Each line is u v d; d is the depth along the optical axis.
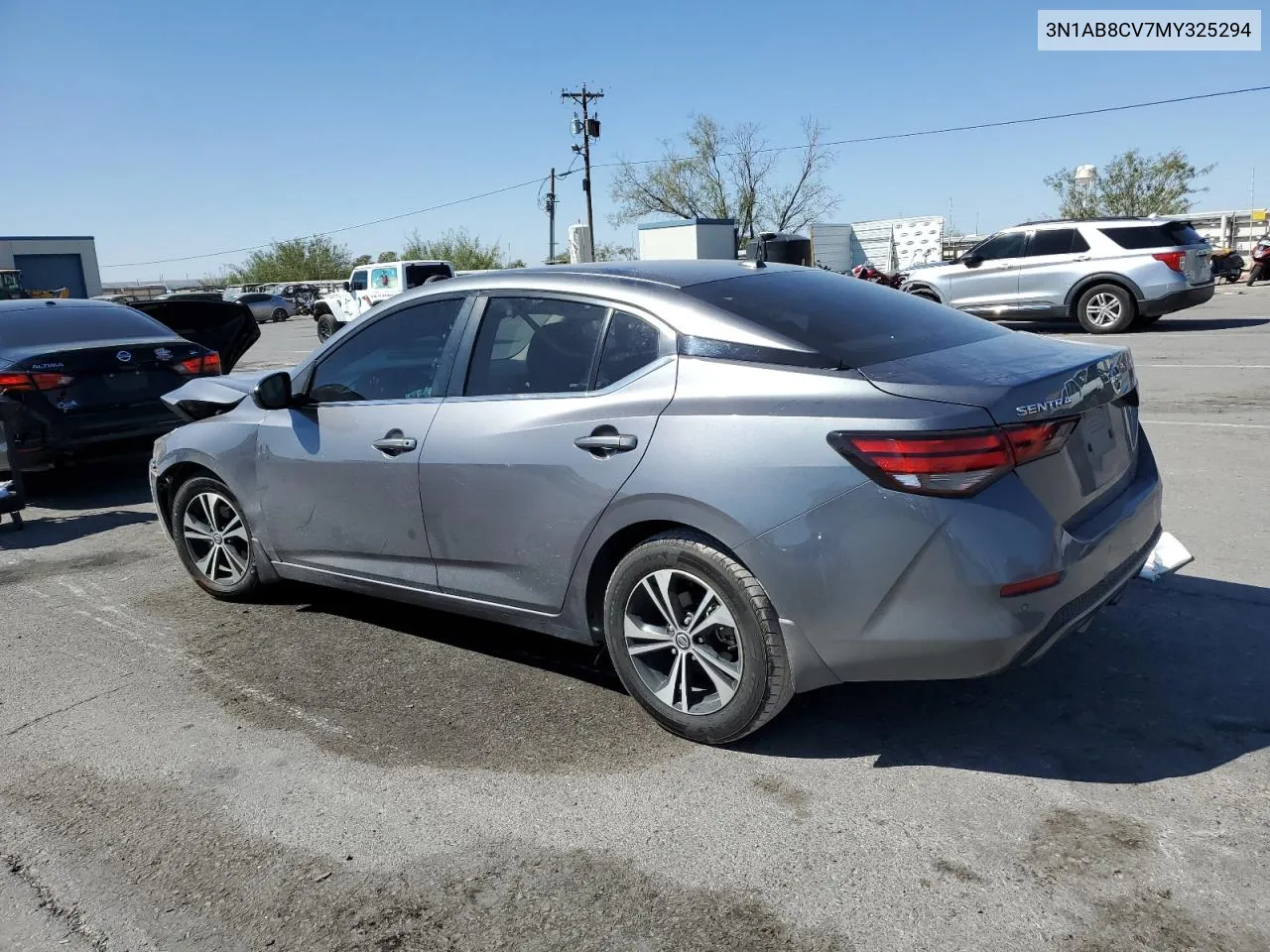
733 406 3.16
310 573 4.62
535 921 2.58
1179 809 2.90
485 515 3.76
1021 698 3.63
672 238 29.50
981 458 2.84
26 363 7.35
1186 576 4.72
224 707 3.91
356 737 3.62
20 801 3.28
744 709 3.24
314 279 79.75
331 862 2.88
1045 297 15.13
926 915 2.51
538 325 3.74
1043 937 2.41
